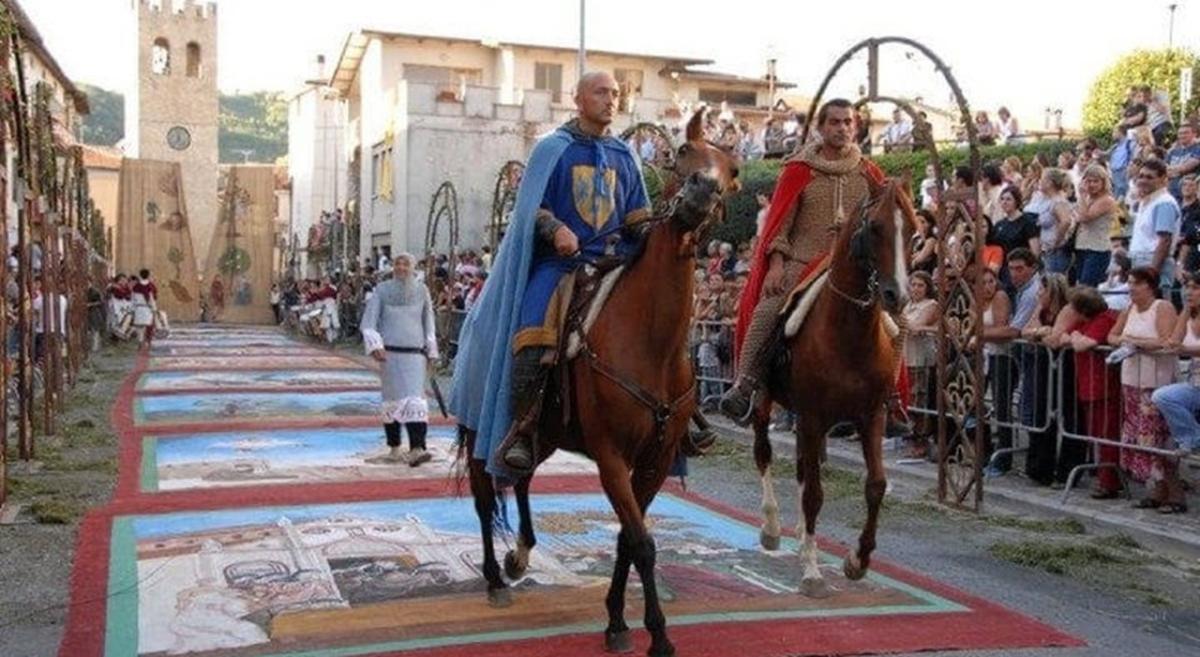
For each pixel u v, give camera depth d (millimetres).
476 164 37812
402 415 11562
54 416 14523
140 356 28500
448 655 5777
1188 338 9297
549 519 9031
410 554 7816
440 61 45656
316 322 35656
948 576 7727
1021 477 10930
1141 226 11641
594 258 6148
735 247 20500
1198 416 9250
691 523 9070
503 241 6414
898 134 22750
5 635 6246
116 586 7020
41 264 13875
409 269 11633
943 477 10164
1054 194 12992
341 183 56094
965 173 9875
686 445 6371
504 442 5891
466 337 6676
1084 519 9328
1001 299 10984
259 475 11039
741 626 6316
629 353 5676
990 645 6172
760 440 7918
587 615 6477
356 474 11109
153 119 61688
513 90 43844
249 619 6367
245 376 22281
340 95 52188
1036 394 10461
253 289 51844
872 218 6395
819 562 7875
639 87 48750
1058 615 6898
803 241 7422
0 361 9547
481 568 7461
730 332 15305
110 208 63344
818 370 6785
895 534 8992
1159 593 7445
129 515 9078
